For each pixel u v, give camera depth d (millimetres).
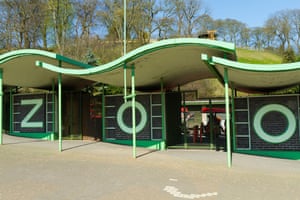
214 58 7375
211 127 11984
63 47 30812
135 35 34188
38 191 5328
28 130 14555
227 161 8570
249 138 10383
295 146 9719
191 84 26844
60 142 10211
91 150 10492
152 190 5461
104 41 32531
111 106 12953
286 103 10000
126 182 6031
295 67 7016
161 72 10789
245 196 5172
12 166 7570
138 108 12258
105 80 11445
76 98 14547
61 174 6719
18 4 28984
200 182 6121
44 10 30875
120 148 11195
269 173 7113
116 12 32656
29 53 10133
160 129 11828
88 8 32000
